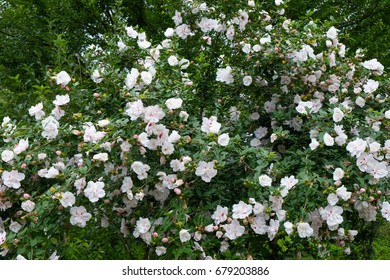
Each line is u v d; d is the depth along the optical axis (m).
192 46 4.77
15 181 3.36
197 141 3.42
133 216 3.65
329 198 3.29
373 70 4.32
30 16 7.48
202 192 3.49
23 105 4.91
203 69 4.40
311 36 4.29
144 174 3.37
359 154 3.39
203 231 3.22
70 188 3.30
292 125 4.04
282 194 3.17
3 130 3.65
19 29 7.68
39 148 3.54
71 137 3.60
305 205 3.22
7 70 7.52
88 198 3.43
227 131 4.27
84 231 4.10
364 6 7.81
